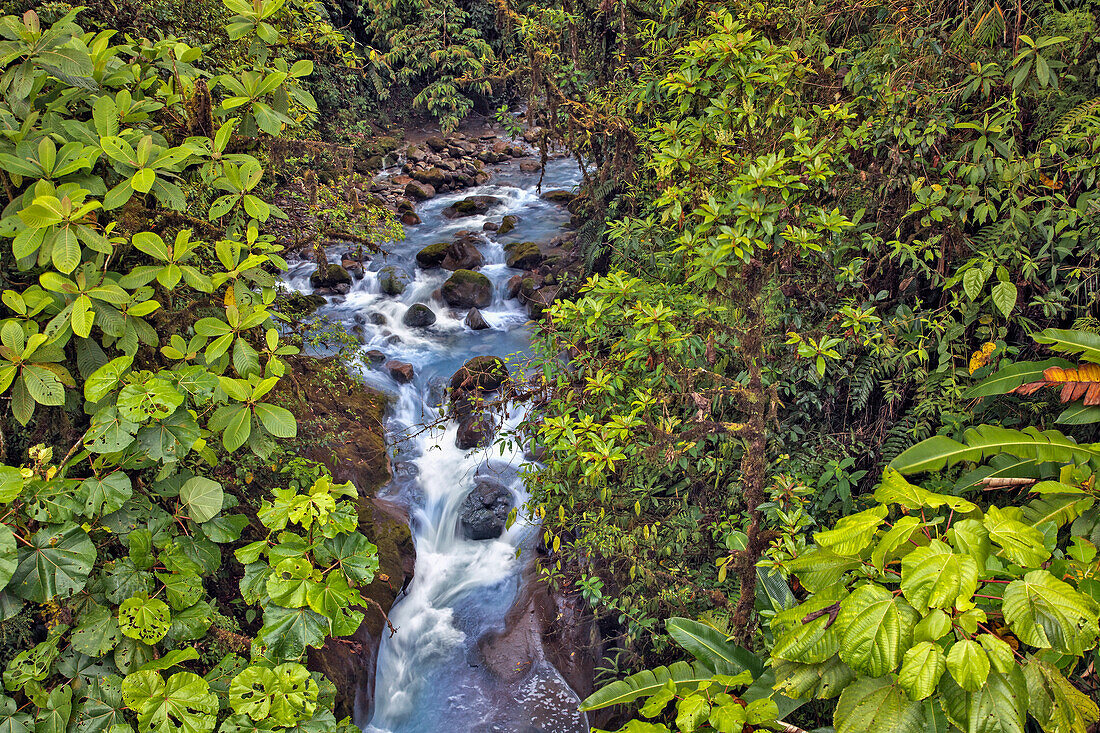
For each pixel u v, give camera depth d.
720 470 3.77
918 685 1.64
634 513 4.11
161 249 2.45
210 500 2.65
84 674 2.44
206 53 4.15
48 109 2.49
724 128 3.54
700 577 3.93
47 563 2.27
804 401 3.84
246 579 2.58
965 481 2.76
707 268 3.17
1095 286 3.06
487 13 12.52
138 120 2.57
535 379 4.29
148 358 3.01
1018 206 3.13
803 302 4.01
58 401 2.29
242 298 2.66
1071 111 3.21
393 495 5.93
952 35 3.48
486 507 5.82
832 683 1.97
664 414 3.33
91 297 2.34
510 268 9.20
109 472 2.61
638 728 2.22
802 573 2.09
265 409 2.55
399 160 13.31
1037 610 1.70
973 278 3.11
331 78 10.91
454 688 4.68
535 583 5.25
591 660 4.58
